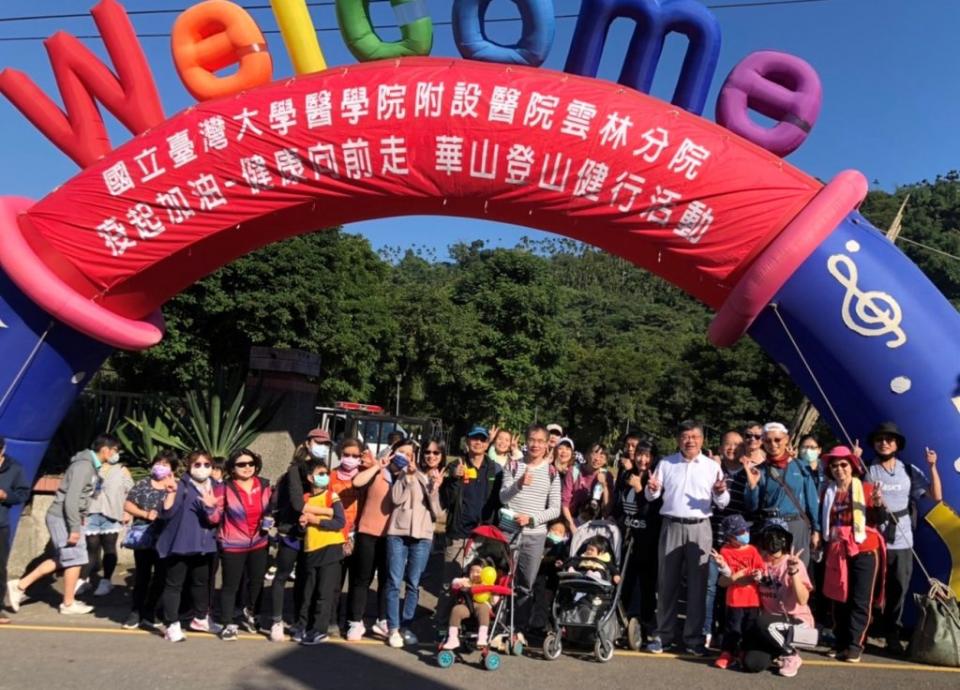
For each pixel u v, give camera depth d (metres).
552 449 7.11
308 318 20.14
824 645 6.12
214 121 6.60
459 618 5.38
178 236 6.70
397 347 32.53
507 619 5.92
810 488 5.91
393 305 33.84
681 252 6.36
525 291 36.22
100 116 7.11
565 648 5.88
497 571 5.54
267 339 18.70
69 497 6.43
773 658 5.47
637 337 75.75
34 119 7.01
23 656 5.15
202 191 6.62
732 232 6.23
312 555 5.77
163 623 6.09
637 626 5.91
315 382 13.52
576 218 6.46
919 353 6.12
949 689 5.14
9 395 6.75
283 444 12.31
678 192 6.24
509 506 5.97
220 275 17.78
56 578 7.62
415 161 6.46
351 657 5.47
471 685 4.92
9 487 6.14
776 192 6.21
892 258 6.29
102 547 7.18
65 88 6.94
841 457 5.80
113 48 6.82
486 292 36.72
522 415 36.09
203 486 5.71
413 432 15.30
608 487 7.22
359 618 5.98
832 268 6.16
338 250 22.23
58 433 10.49
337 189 6.57
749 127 6.47
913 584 6.21
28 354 6.75
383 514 5.98
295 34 6.82
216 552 6.20
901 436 6.01
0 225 6.58
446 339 33.94
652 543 6.26
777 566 5.43
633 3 6.39
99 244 6.73
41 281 6.55
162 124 6.75
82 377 7.17
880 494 5.77
